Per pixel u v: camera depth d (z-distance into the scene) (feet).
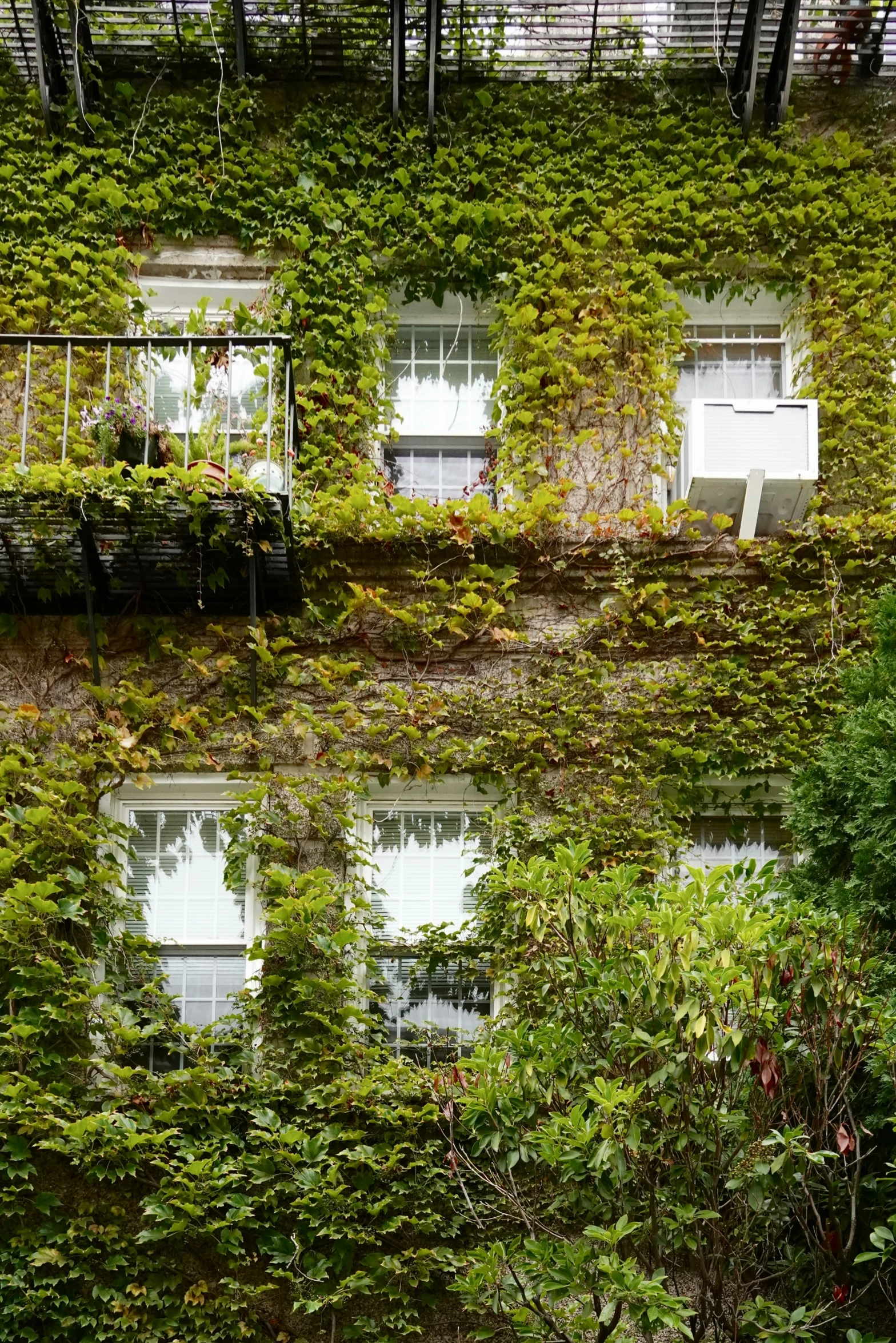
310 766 30.01
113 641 30.50
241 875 29.40
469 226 34.58
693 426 30.96
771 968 20.86
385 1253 26.09
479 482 33.99
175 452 29.91
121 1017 27.09
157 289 34.65
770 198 34.88
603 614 30.81
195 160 34.94
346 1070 27.37
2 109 35.04
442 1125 26.66
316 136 35.32
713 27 35.40
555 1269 20.83
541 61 35.27
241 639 30.50
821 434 33.01
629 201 34.68
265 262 34.58
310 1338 25.73
